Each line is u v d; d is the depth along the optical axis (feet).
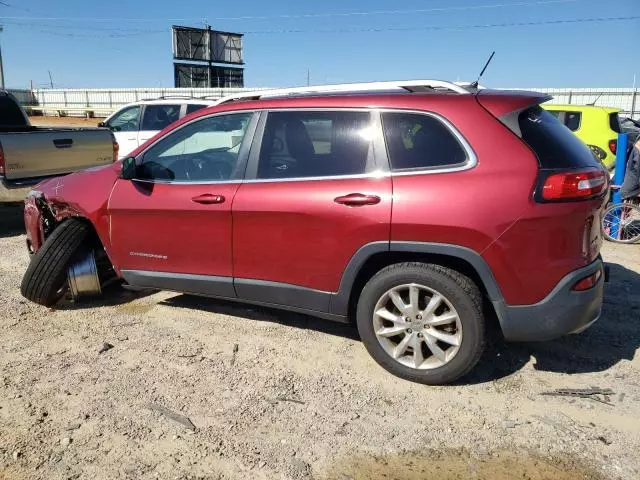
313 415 10.48
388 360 11.73
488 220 10.34
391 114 11.47
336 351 13.08
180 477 8.79
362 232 11.24
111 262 14.92
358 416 10.46
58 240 14.97
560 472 8.94
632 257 21.29
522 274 10.43
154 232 13.84
